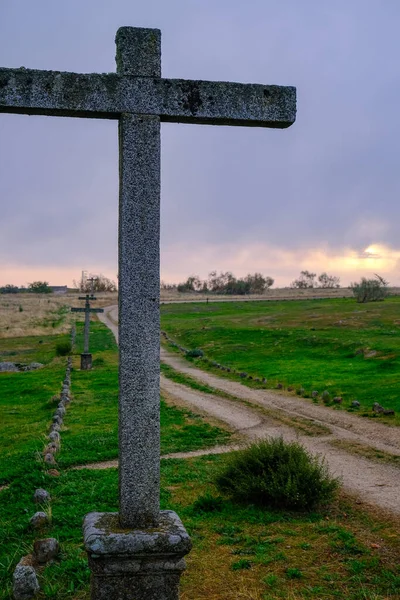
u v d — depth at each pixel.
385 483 12.41
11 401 26.67
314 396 24.94
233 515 10.27
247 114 6.20
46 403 24.38
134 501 5.76
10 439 17.95
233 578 7.71
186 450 16.25
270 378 31.62
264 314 79.00
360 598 7.10
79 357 46.41
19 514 10.41
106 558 5.36
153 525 5.76
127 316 5.80
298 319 66.38
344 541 8.94
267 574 7.82
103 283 156.50
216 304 104.25
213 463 14.41
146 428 5.80
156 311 5.86
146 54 6.00
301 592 7.28
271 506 10.72
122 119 5.95
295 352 42.09
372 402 22.69
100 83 5.90
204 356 45.25
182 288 163.25
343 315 66.75
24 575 7.32
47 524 9.66
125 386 5.78
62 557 8.33
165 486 12.21
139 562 5.42
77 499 11.09
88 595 7.24
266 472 11.16
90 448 16.05
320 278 189.12
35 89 5.80
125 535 5.45
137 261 5.84
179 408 23.50
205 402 25.19
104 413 22.06
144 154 5.93
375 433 17.81
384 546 8.74
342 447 16.20
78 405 24.22
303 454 11.51
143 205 5.89
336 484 10.86
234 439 17.70
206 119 6.19
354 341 41.97
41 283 169.25
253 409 23.23
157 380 5.84
